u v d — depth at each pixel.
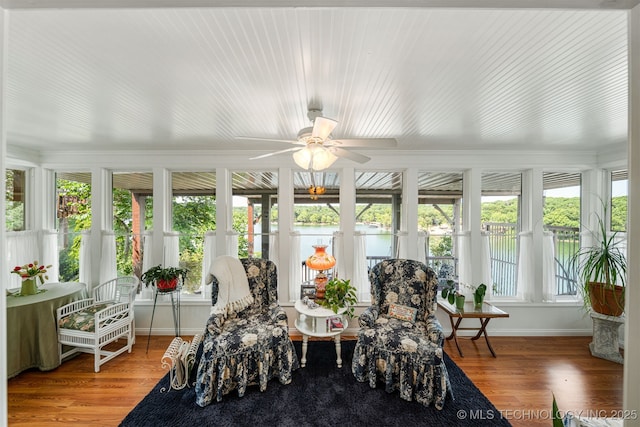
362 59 1.47
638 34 0.75
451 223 3.73
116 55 1.44
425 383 2.20
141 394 2.35
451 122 2.46
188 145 3.28
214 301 2.84
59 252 3.62
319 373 2.63
